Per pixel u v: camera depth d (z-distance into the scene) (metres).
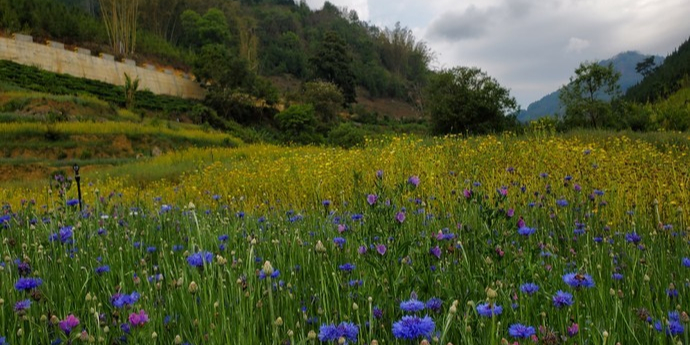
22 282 2.20
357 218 3.50
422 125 93.62
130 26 82.50
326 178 9.67
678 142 15.81
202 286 2.26
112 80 65.81
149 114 54.50
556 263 2.83
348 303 2.25
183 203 7.77
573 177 7.20
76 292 2.54
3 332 1.96
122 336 2.01
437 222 4.22
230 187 11.30
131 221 4.67
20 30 63.56
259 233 3.99
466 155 10.71
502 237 2.85
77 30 72.88
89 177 18.28
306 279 2.85
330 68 106.06
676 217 4.90
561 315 1.99
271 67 125.38
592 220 4.53
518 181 7.14
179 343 1.80
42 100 39.72
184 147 36.34
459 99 34.16
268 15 156.62
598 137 17.33
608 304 2.16
